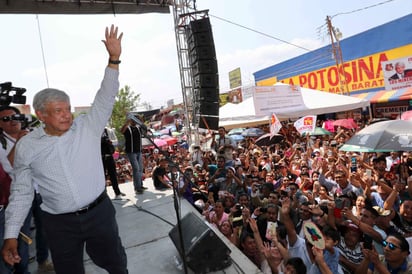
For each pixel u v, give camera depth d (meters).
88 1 6.70
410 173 6.17
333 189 6.04
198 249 2.46
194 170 8.29
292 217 4.51
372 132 5.21
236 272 2.52
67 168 1.56
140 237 3.36
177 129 26.08
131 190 5.48
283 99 11.35
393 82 14.50
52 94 1.53
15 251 1.52
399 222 4.04
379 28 16.03
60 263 1.72
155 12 7.56
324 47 19.41
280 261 3.58
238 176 6.84
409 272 3.11
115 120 21.23
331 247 3.26
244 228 4.26
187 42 8.35
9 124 2.29
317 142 10.10
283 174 7.55
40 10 6.43
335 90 19.06
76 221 1.64
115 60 1.65
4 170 2.15
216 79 7.80
